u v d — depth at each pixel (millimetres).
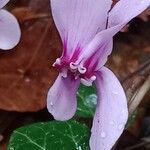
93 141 65
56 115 67
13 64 108
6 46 75
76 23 62
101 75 65
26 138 80
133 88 80
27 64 108
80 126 81
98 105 66
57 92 65
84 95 87
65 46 63
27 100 103
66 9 61
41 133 80
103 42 62
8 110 102
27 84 105
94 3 60
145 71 84
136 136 102
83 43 62
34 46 110
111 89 65
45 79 106
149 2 61
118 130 63
